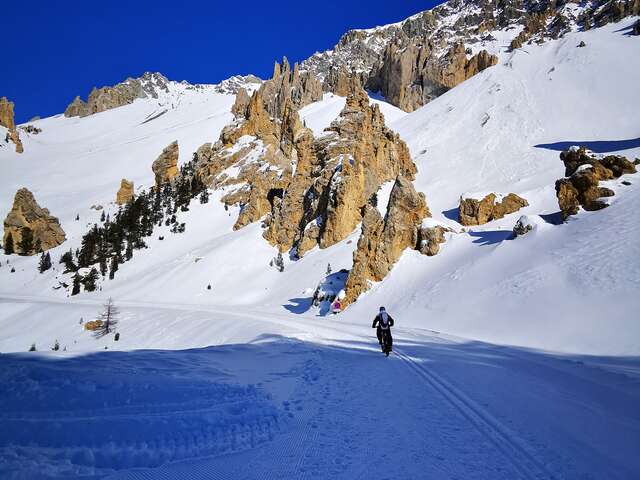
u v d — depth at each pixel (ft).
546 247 102.27
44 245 354.33
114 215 400.26
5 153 648.79
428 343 64.90
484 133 316.81
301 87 611.06
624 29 409.08
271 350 55.16
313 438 22.93
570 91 331.36
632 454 20.22
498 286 96.32
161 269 271.08
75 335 170.91
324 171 245.45
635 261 76.89
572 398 30.48
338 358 49.85
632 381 36.50
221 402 27.71
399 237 146.82
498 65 447.83
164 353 44.88
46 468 17.92
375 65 641.81
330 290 153.99
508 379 37.09
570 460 19.51
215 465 19.49
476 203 178.70
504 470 18.44
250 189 341.62
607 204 103.45
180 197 365.81
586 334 64.13
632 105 283.38
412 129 384.06
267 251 255.50
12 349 169.89
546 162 241.55
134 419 23.18
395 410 27.73
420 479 17.58
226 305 200.03
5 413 22.36
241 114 477.77
